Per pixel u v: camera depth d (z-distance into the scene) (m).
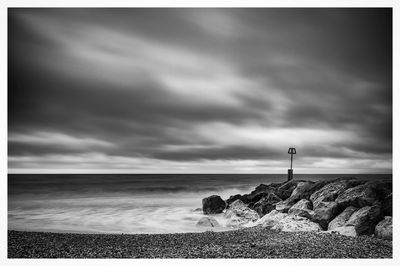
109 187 56.53
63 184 61.03
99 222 25.70
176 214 28.97
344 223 17.80
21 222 25.91
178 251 14.70
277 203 24.52
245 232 18.16
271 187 31.66
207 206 28.12
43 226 24.16
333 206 19.09
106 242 16.28
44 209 32.53
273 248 14.73
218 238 16.81
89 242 16.31
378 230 15.95
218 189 55.97
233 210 25.28
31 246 15.69
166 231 22.08
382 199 18.59
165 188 54.81
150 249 15.09
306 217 19.30
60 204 35.91
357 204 18.81
